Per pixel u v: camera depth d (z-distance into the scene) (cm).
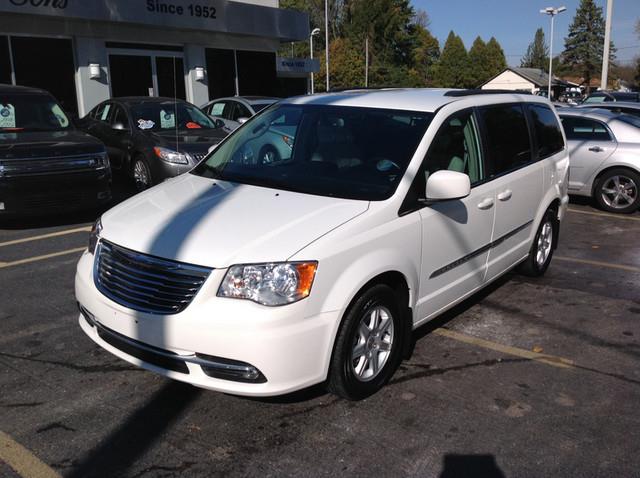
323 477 300
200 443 324
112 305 342
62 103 1535
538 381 402
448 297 439
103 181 796
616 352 450
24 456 310
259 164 444
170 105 1066
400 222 376
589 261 692
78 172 765
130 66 1672
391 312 377
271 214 357
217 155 479
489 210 471
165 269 327
